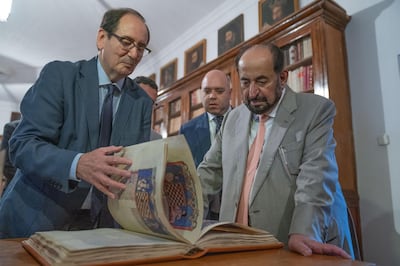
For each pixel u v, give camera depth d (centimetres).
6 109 687
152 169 52
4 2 244
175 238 51
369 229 199
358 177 210
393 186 193
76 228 85
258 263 46
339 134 204
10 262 45
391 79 203
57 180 67
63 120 87
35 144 73
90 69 96
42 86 85
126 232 62
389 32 209
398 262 184
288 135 98
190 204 55
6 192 88
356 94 219
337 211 96
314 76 212
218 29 361
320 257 54
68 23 393
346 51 229
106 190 60
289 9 271
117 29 92
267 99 99
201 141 197
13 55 485
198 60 380
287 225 92
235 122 116
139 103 105
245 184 102
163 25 399
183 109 350
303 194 80
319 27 213
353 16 231
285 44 237
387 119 202
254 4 318
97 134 90
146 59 495
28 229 79
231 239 55
